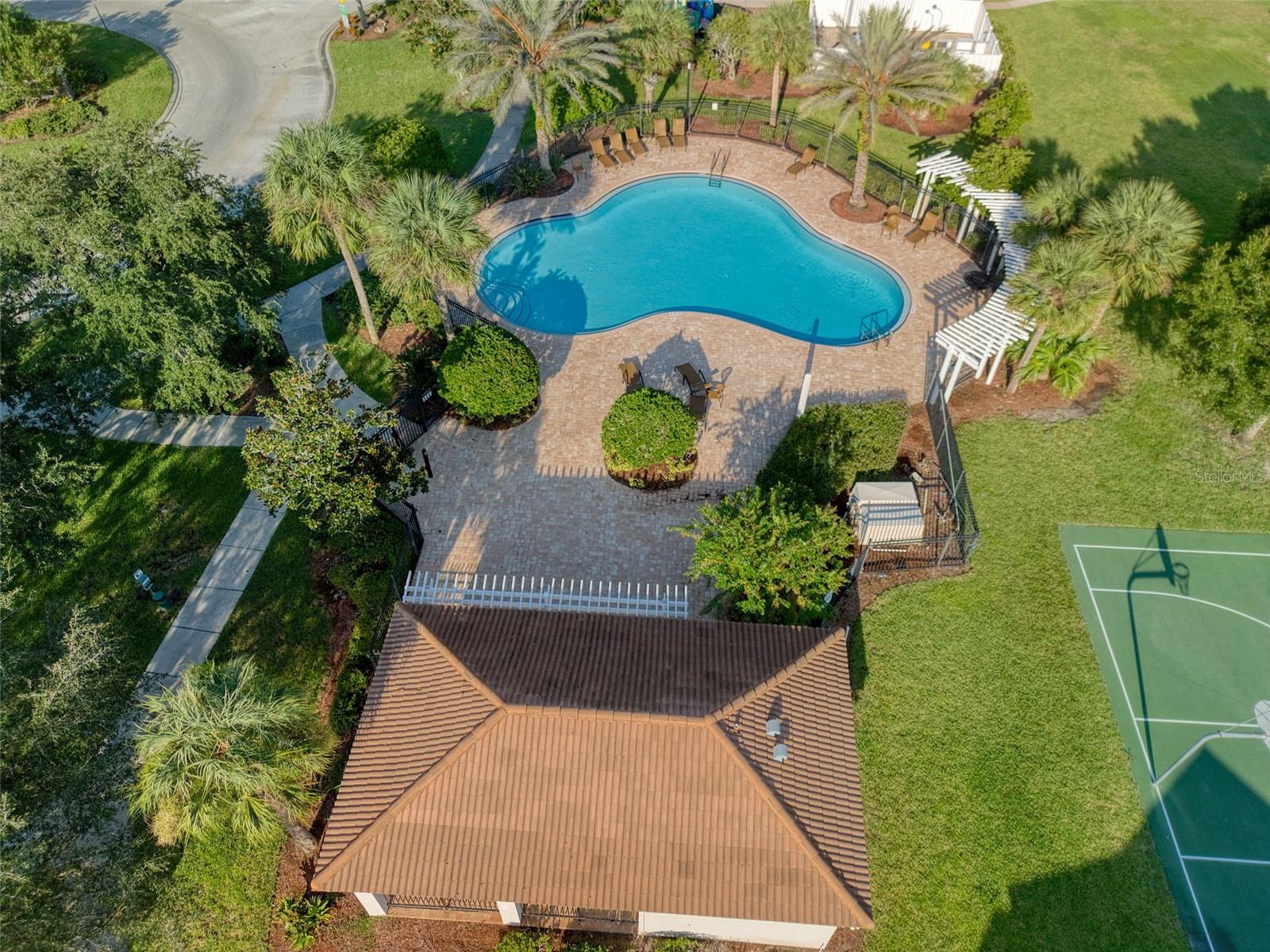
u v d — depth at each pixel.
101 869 17.08
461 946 19.25
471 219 28.84
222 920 19.53
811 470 25.66
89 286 25.50
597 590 25.30
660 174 42.41
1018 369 30.47
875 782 21.47
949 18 47.59
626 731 17.88
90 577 26.33
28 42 45.62
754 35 41.25
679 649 20.17
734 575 22.30
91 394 26.83
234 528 27.52
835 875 16.73
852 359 32.53
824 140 43.50
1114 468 28.52
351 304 34.22
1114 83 48.00
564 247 38.59
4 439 23.22
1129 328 33.38
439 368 28.52
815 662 20.09
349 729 21.92
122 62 51.72
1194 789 21.36
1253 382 24.88
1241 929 19.30
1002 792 21.31
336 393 23.80
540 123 39.31
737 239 38.94
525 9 35.97
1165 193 28.00
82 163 27.66
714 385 30.66
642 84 48.59
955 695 23.02
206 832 16.61
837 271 37.12
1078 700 22.98
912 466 28.47
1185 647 24.09
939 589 25.14
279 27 55.53
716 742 17.70
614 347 33.19
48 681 17.22
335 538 24.55
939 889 19.86
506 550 26.27
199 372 26.91
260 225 30.28
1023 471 28.41
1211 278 25.86
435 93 48.56
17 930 15.45
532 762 17.73
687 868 16.89
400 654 20.34
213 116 47.34
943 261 36.84
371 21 55.44
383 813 17.45
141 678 23.77
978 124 41.19
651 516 27.14
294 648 24.33
